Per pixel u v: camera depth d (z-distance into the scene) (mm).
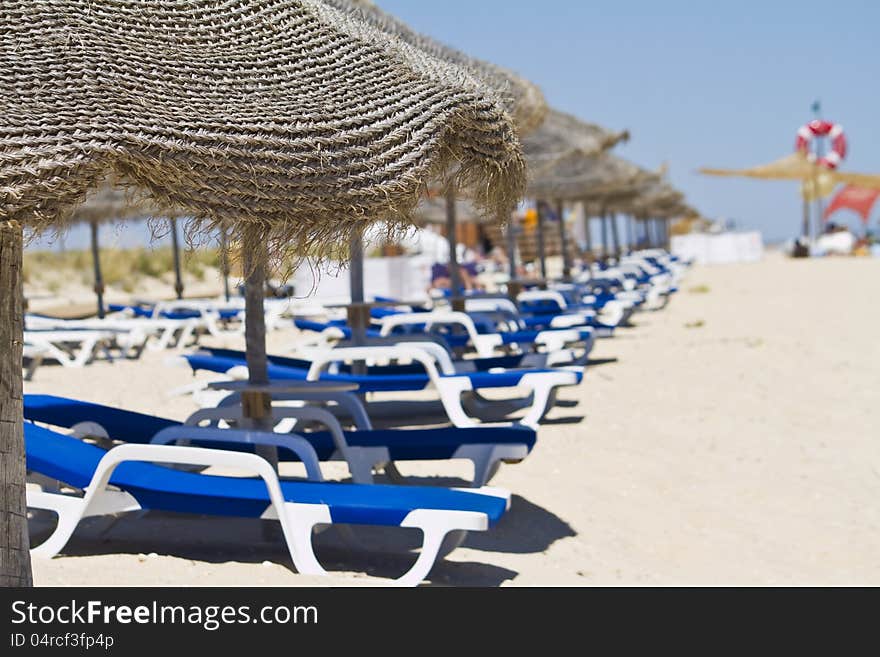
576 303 12750
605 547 4488
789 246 46031
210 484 3855
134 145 2311
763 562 4402
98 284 12352
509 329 10078
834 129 55156
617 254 24109
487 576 3967
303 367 7195
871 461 5957
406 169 2799
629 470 5715
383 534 4473
